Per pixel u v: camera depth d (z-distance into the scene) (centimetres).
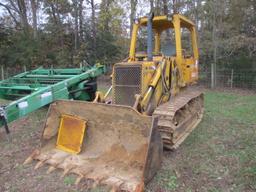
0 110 486
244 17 1430
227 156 480
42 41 2042
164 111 479
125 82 494
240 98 1048
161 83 523
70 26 2083
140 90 479
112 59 1889
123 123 411
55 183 388
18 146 535
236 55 1441
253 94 1160
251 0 1383
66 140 464
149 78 497
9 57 1889
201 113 732
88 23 2022
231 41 1372
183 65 620
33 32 2072
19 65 1903
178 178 402
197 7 1448
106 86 1463
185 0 1488
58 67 1934
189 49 1354
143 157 391
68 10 2039
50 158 445
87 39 2009
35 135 602
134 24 600
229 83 1386
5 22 2178
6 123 496
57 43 2072
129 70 490
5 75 1758
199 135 592
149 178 381
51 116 475
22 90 743
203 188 376
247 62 1378
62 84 650
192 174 415
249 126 660
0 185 388
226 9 1427
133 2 1584
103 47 1945
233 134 600
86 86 788
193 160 463
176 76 582
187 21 624
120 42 1850
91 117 446
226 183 389
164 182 390
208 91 1246
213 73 1367
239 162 455
